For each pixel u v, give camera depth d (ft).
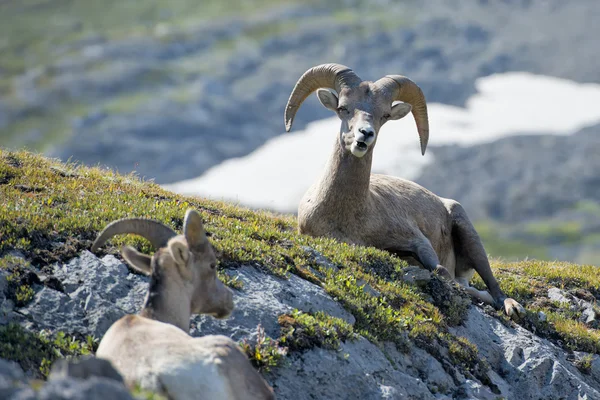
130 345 55.31
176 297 62.08
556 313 110.83
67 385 41.78
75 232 84.02
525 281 119.96
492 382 89.61
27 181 102.22
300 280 88.12
